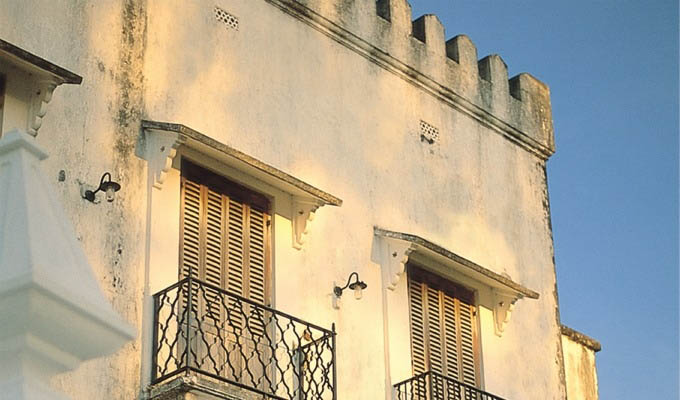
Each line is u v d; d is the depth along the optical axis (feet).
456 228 48.34
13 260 7.39
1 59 33.50
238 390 34.83
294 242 41.37
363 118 46.09
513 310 49.98
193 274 37.78
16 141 7.91
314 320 41.04
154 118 38.19
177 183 38.19
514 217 51.70
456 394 45.19
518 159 53.16
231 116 40.75
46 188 7.89
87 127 36.19
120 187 35.96
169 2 40.19
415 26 50.85
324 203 41.22
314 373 39.75
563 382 51.24
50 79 34.17
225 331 37.88
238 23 42.42
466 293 48.11
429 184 47.88
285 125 42.68
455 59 51.67
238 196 40.24
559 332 52.08
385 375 42.75
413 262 46.01
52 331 7.52
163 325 35.78
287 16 44.47
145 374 34.83
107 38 37.83
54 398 7.43
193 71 40.04
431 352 45.24
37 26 36.06
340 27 46.32
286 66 43.60
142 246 36.42
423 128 48.65
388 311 43.86
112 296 34.94
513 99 53.78
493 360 47.91
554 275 53.01
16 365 7.50
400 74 48.52
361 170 45.11
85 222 35.06
